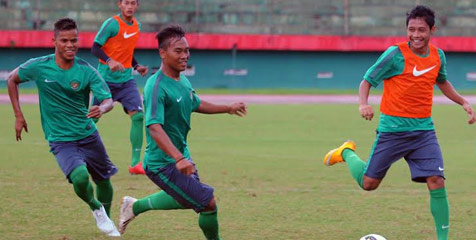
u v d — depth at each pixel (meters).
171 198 22.11
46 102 23.55
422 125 22.88
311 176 37.31
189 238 23.66
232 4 123.31
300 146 50.38
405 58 22.70
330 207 29.12
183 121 20.91
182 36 20.30
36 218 26.45
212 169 39.31
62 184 33.88
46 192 31.72
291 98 99.88
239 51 116.88
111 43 37.41
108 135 55.53
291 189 33.34
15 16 117.31
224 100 94.06
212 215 21.03
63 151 23.30
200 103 21.77
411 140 22.92
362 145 51.12
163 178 20.75
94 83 23.50
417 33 22.45
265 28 124.31
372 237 21.27
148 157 20.94
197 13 121.56
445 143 53.09
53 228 24.86
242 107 22.06
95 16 119.81
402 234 24.52
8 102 85.38
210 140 53.50
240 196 31.42
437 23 126.50
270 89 116.50
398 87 22.80
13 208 28.17
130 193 31.78
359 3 125.81
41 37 111.44
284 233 24.52
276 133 58.47
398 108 22.86
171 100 20.30
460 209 29.14
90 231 24.50
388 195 32.00
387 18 126.00
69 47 22.89
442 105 90.50
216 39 115.50
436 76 22.94
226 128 61.91
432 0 126.69
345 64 119.25
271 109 81.19
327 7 125.25
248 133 58.41
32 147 47.66
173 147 19.59
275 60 117.88
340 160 25.58
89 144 23.92
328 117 72.19
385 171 23.44
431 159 22.70
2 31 110.25
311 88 118.56
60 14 118.56
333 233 24.56
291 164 41.56
